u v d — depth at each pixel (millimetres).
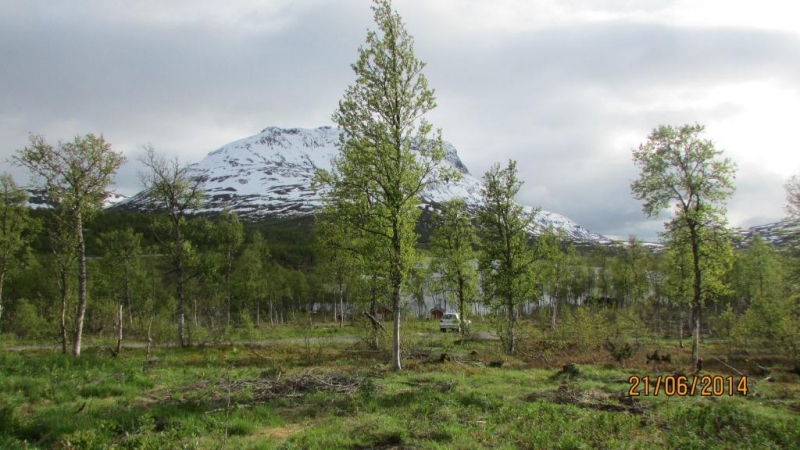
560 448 8969
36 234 29641
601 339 27672
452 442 9242
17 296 48438
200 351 27469
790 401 14484
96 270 41781
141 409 11555
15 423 10180
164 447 8789
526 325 34375
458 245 33969
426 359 22656
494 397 13305
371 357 24234
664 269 40000
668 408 12477
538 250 28797
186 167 32125
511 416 11242
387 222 20328
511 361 23344
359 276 26109
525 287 28266
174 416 10945
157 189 31188
